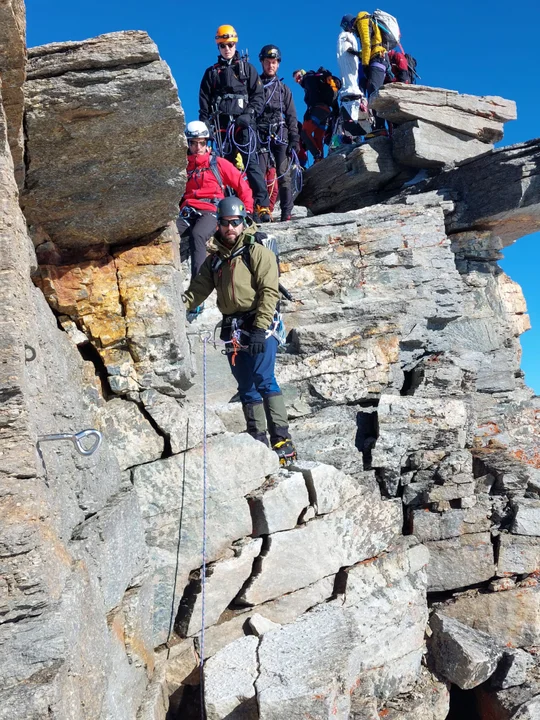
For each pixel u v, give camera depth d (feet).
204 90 29.66
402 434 20.99
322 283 24.73
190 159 23.25
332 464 20.80
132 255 15.53
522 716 18.92
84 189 13.92
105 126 12.92
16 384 9.36
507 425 25.86
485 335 27.55
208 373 22.67
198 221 23.04
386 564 18.60
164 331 15.51
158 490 15.61
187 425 15.99
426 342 25.29
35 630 9.04
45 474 10.27
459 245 28.73
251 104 29.55
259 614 16.11
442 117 31.12
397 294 25.21
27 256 10.78
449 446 21.15
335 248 25.03
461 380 23.53
